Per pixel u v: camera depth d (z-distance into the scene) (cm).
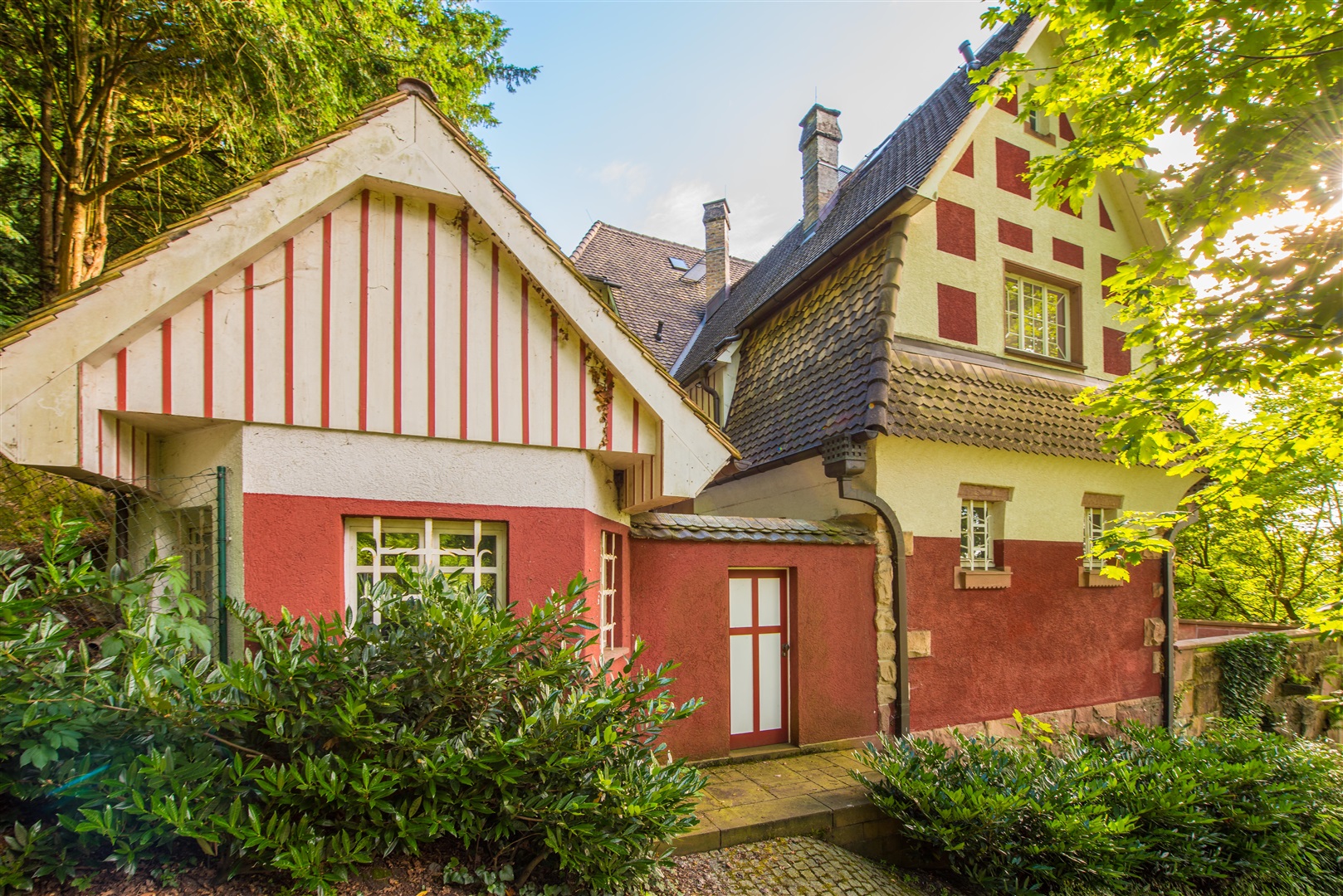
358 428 382
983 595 720
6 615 241
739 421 889
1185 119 442
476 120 1012
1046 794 471
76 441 321
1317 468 1173
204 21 582
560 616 349
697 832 433
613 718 339
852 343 708
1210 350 471
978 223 798
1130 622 830
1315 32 394
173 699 255
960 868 460
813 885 405
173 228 346
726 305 1313
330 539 377
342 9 700
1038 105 555
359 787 258
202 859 263
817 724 620
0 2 616
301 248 375
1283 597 1491
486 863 305
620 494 534
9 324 679
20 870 231
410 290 400
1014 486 747
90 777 245
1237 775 558
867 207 839
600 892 311
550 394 435
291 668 274
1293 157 414
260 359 363
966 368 747
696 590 580
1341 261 420
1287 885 538
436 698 300
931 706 677
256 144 693
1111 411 540
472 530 421
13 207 794
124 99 748
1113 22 415
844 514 685
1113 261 907
